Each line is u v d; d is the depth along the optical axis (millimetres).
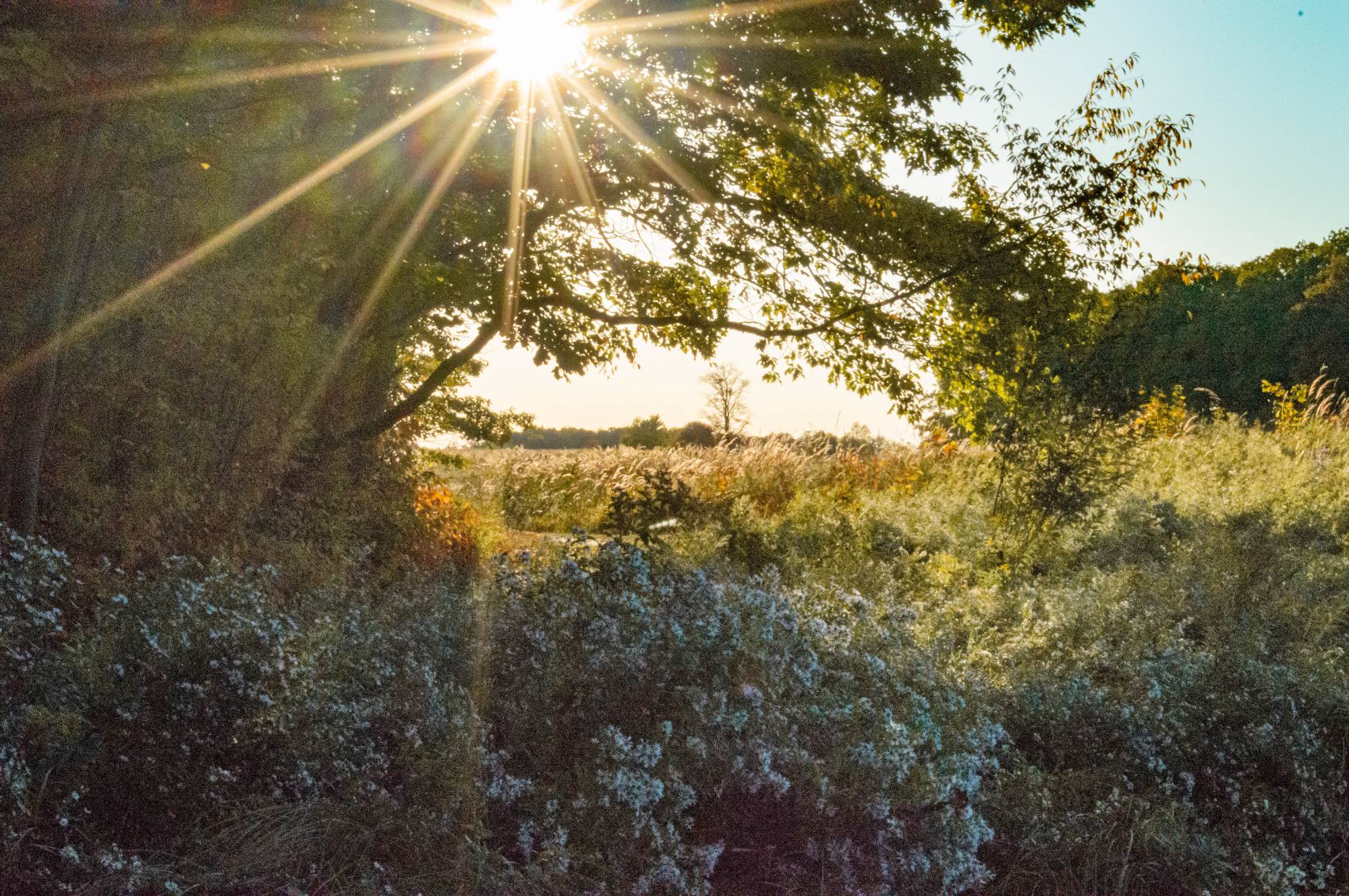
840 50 10836
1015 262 11109
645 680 4410
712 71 10523
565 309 12820
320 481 9648
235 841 3516
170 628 4031
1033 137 10789
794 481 18062
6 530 4992
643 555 5750
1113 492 10602
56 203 6535
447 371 11156
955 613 7340
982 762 4637
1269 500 11195
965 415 12523
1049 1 12047
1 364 6727
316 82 9312
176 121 7984
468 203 11477
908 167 12078
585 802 3717
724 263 12234
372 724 4137
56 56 6480
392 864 3531
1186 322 57250
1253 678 5758
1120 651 6215
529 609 5039
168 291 7875
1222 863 4375
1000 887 4191
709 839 4047
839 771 4180
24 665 3758
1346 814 4926
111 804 3646
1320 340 53281
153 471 7520
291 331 9125
